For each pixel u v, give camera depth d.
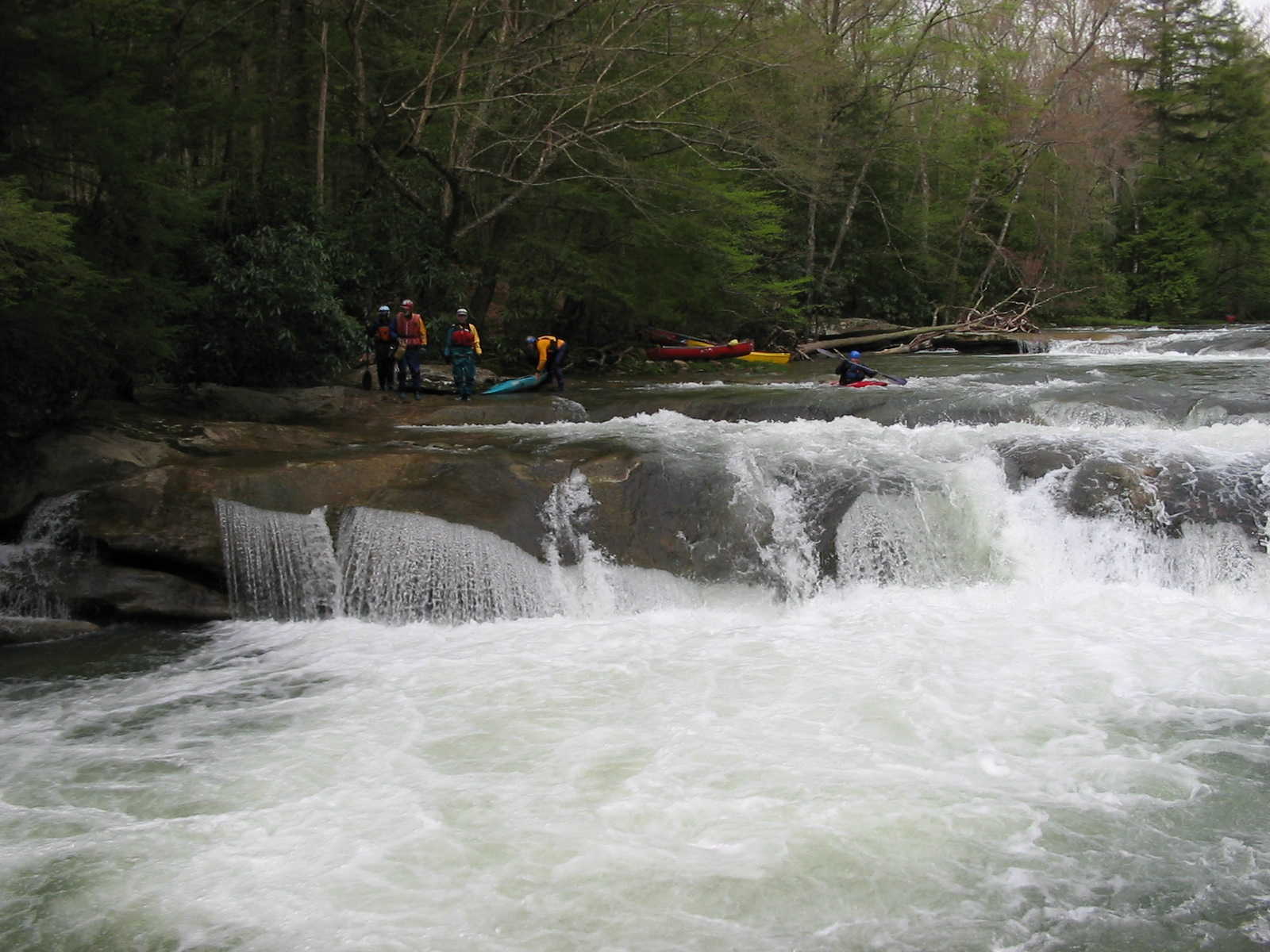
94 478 10.53
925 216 36.16
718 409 15.66
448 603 9.66
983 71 37.72
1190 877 5.07
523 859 5.29
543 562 9.81
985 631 8.50
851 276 35.28
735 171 25.86
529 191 23.42
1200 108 49.69
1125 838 5.39
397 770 6.33
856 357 18.17
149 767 6.50
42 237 9.04
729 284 26.80
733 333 29.36
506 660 8.30
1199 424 13.19
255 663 8.51
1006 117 37.94
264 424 12.98
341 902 4.97
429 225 21.27
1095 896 4.93
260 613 9.84
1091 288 41.97
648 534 10.03
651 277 25.44
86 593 9.66
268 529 9.88
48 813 5.92
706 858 5.26
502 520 9.93
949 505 10.17
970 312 35.59
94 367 12.27
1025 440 11.12
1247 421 12.88
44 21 11.28
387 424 14.52
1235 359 21.67
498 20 23.14
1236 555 9.30
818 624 8.98
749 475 10.43
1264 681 7.29
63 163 11.98
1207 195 46.19
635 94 22.84
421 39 23.06
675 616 9.48
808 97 26.38
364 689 7.79
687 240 24.98
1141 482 9.79
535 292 24.53
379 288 20.42
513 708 7.24
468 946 4.64
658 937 4.69
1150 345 25.41
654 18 22.97
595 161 23.73
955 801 5.76
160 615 9.73
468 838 5.50
